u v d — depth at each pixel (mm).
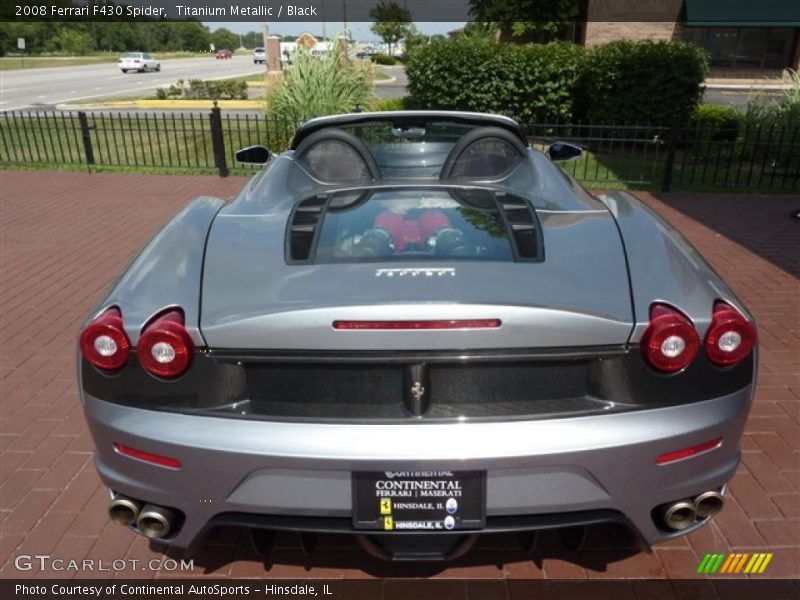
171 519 1973
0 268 5707
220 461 1828
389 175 2953
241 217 2428
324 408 1865
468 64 12148
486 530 1885
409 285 1874
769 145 9086
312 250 2133
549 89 12109
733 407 1925
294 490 1854
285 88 11227
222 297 1905
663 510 1975
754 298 4945
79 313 4738
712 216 7512
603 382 1863
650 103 11164
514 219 2350
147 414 1887
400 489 1835
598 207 2525
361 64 12023
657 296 1902
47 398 3568
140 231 6887
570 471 1829
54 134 14438
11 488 2828
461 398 1866
